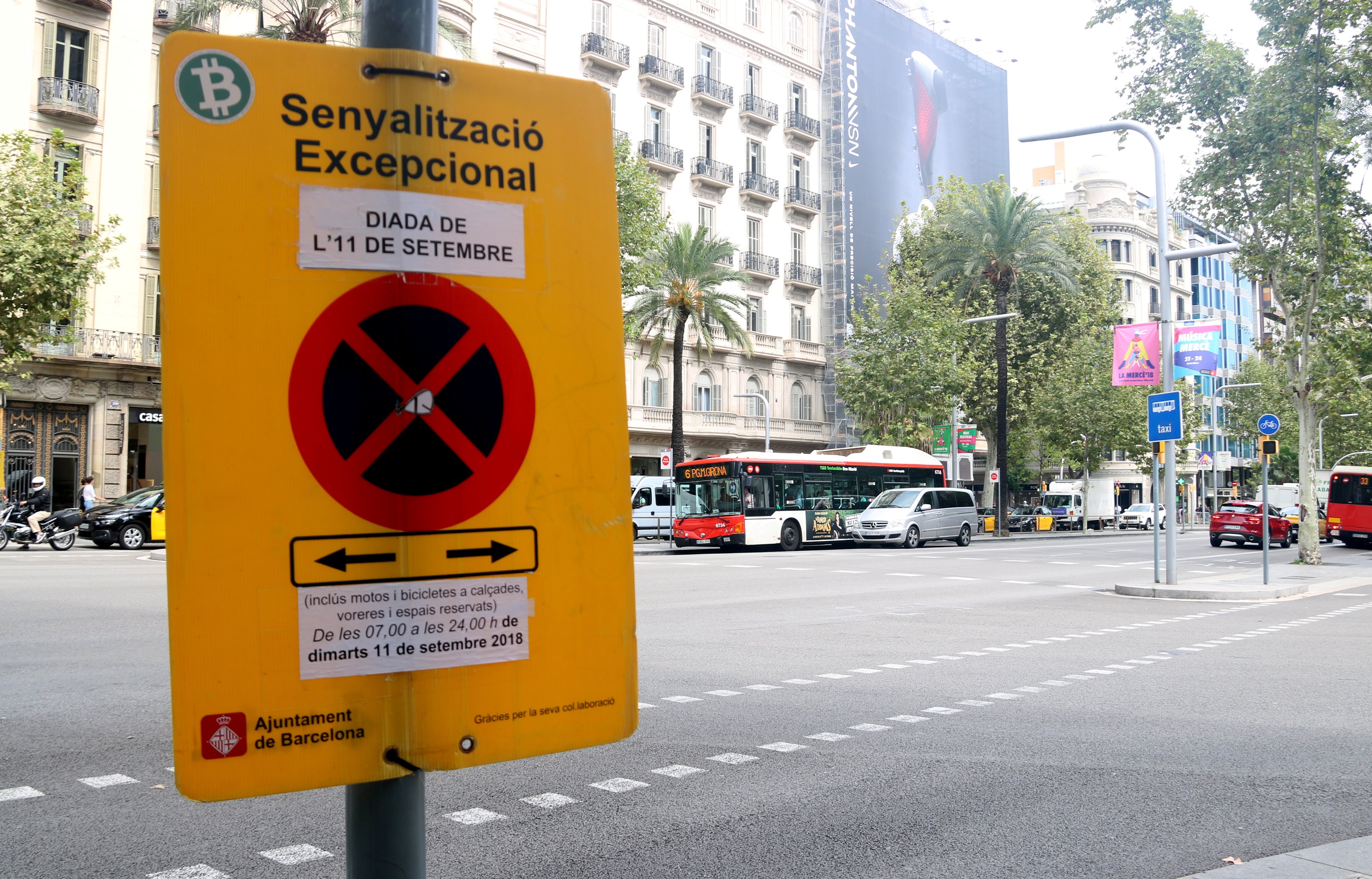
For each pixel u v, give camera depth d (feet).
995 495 170.50
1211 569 82.07
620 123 146.72
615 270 7.37
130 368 105.40
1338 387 85.87
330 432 6.43
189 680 6.07
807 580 65.41
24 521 87.10
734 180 163.22
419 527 6.64
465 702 6.72
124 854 14.62
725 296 123.54
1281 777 19.51
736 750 21.39
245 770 6.18
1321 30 79.82
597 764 20.13
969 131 214.07
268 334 6.31
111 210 104.17
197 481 6.12
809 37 182.09
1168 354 61.05
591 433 7.22
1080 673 31.55
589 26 143.23
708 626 42.01
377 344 6.58
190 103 6.25
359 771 6.44
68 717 23.04
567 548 7.10
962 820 16.74
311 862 14.35
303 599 6.34
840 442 176.65
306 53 6.54
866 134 186.60
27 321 82.23
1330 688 29.07
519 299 7.01
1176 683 29.78
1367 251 83.82
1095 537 157.48
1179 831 16.21
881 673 31.07
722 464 102.01
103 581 54.08
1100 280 168.55
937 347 136.98
